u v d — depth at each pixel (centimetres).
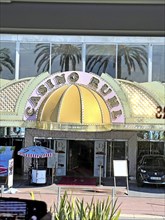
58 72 2225
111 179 2269
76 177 2300
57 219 590
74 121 1981
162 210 1418
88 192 1803
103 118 2050
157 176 1972
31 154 1898
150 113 2192
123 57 2306
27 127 2189
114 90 2181
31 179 1988
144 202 1584
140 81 2289
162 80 2283
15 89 2248
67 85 2167
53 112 2009
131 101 2208
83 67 2312
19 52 2328
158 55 2284
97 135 2353
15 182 2070
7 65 2330
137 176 2058
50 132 2352
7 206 439
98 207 622
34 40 2288
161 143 2352
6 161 1881
